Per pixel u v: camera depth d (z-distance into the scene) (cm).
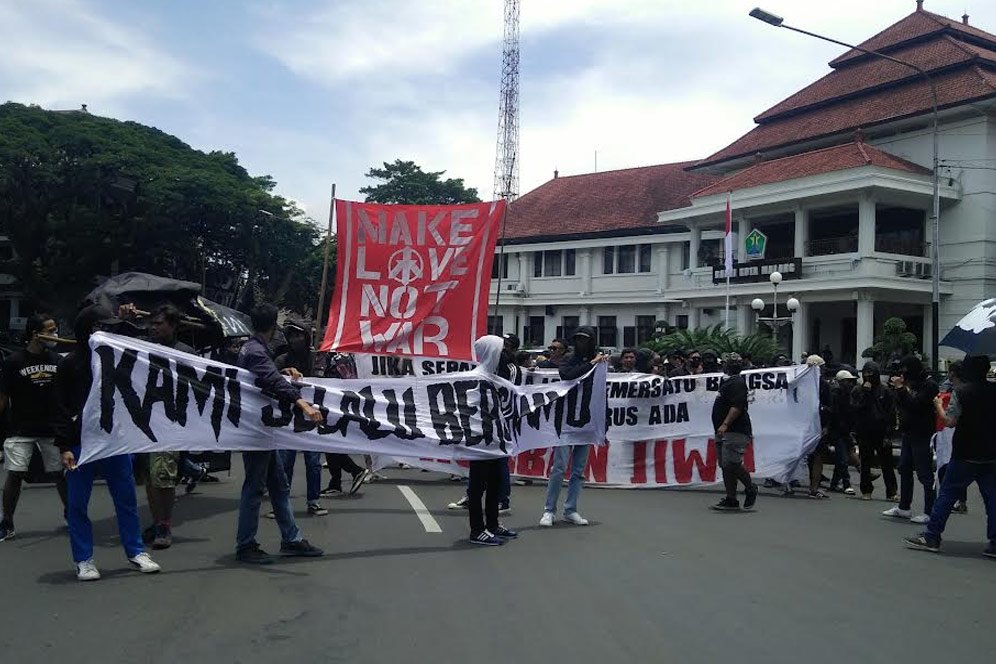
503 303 4491
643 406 1188
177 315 728
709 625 523
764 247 3025
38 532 757
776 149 3369
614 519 902
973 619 550
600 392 873
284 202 3966
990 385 761
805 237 2948
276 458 680
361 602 557
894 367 1145
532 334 4506
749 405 1154
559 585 611
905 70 3136
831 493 1180
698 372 1366
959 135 2853
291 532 684
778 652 477
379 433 721
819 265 2888
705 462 1168
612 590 600
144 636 480
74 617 513
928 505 949
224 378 654
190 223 3612
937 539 775
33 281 3300
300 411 686
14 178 3194
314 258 4075
